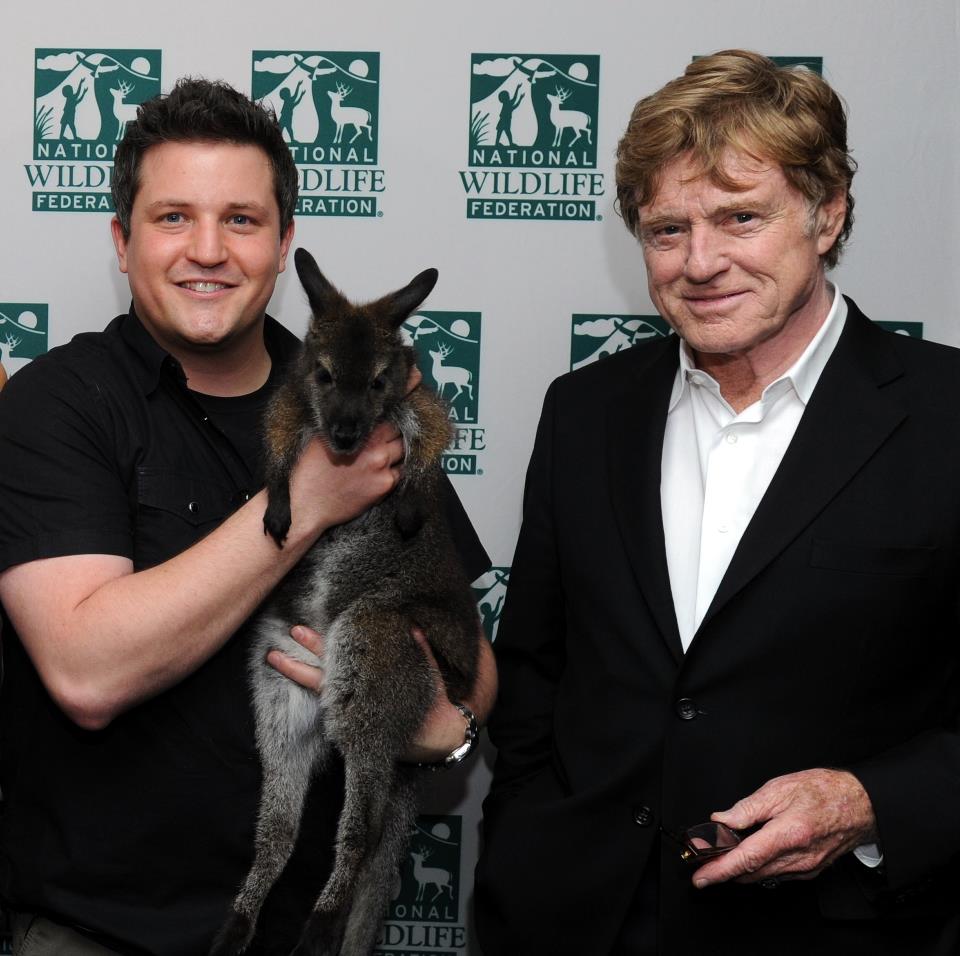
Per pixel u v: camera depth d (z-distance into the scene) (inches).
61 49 168.9
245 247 121.8
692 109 105.5
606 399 128.1
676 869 108.7
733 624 107.8
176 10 167.9
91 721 107.1
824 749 106.6
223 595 108.7
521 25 167.6
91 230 171.3
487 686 140.4
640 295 170.9
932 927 108.4
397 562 134.3
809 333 115.0
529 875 115.8
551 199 169.9
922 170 165.8
